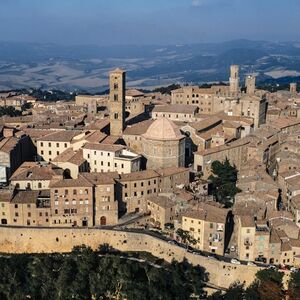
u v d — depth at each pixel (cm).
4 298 18675
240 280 18775
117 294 18688
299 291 17562
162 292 18125
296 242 19325
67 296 18525
